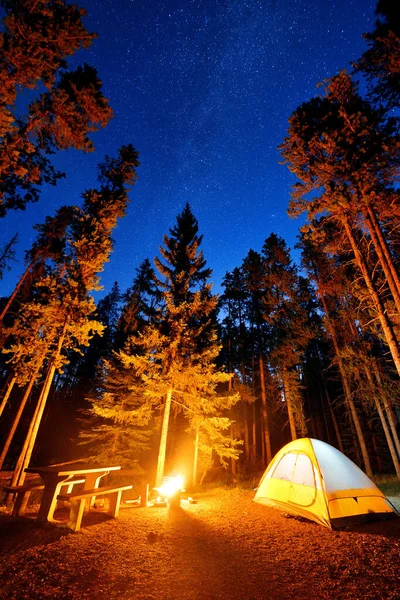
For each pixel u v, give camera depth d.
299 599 3.78
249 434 30.80
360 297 12.32
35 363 10.93
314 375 26.94
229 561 5.04
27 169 10.91
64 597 3.59
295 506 7.80
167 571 4.51
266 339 21.73
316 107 12.12
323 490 7.27
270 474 9.34
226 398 13.77
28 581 3.81
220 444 14.92
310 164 12.02
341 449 24.81
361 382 15.88
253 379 25.02
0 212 12.20
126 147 14.25
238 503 9.38
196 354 13.21
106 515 6.88
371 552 5.16
